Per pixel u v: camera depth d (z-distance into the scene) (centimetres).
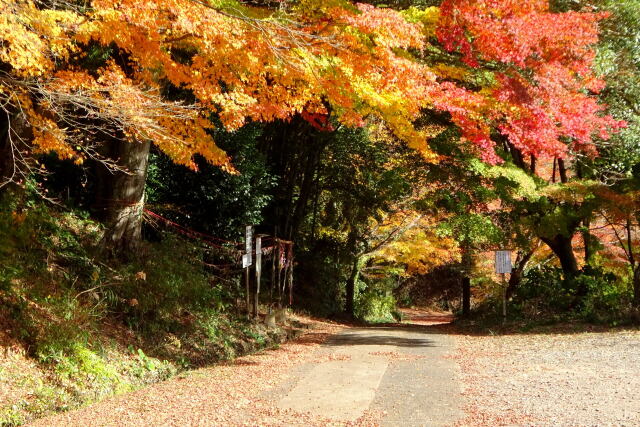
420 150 1055
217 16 696
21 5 576
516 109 1091
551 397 656
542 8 1065
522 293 1745
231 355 1113
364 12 849
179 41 793
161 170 1397
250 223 1495
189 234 1384
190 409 641
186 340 1055
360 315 2611
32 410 642
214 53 756
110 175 1112
